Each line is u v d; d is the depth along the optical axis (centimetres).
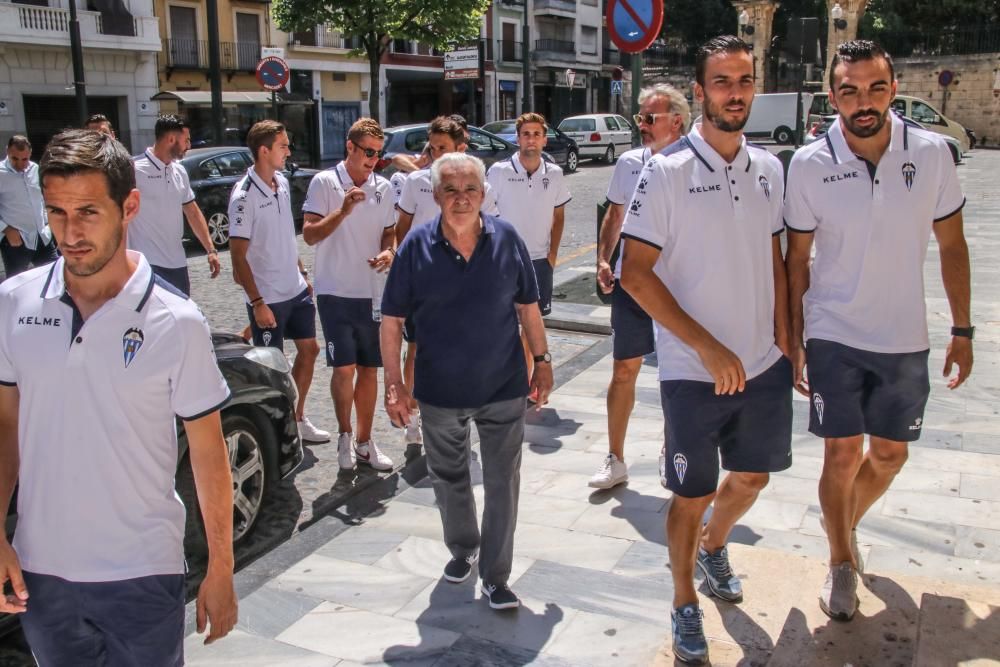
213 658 311
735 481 308
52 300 196
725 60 265
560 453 500
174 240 580
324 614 339
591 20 4822
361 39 2408
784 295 301
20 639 307
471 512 357
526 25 3120
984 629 281
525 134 538
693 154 277
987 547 375
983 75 3756
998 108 3747
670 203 274
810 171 300
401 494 459
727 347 281
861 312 298
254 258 496
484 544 337
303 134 3288
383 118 3709
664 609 336
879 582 324
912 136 295
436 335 328
